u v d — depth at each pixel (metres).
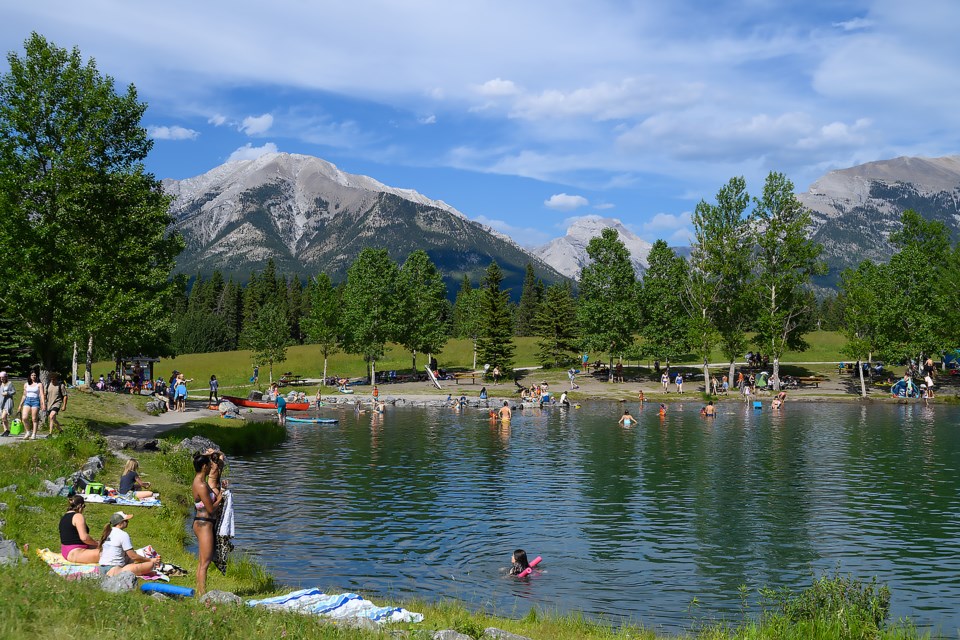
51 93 33.53
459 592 19.00
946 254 92.88
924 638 15.05
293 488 32.81
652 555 22.64
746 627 15.25
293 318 179.50
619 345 93.88
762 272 90.62
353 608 13.80
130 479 24.11
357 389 94.56
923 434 52.00
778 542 24.11
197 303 198.88
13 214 31.30
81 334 33.41
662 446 46.81
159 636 9.53
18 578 11.23
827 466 38.84
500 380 99.88
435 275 110.25
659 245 103.94
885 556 22.55
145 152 36.62
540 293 185.38
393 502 29.97
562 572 20.86
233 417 61.12
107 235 35.31
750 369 102.50
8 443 26.86
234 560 19.27
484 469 38.12
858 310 82.44
